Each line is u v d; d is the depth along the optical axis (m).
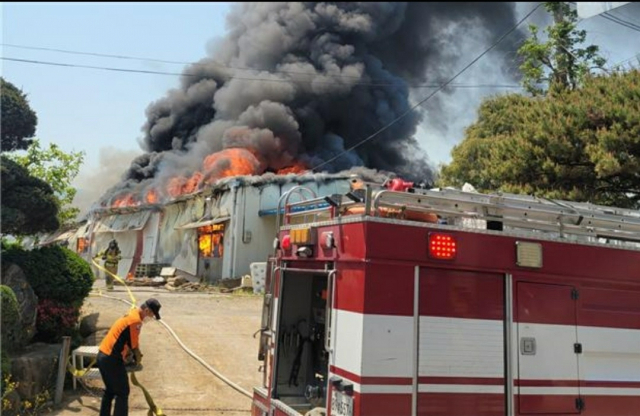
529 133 11.50
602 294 4.06
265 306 5.12
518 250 3.80
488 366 3.60
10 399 6.14
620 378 4.04
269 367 4.89
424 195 3.81
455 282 3.61
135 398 6.97
